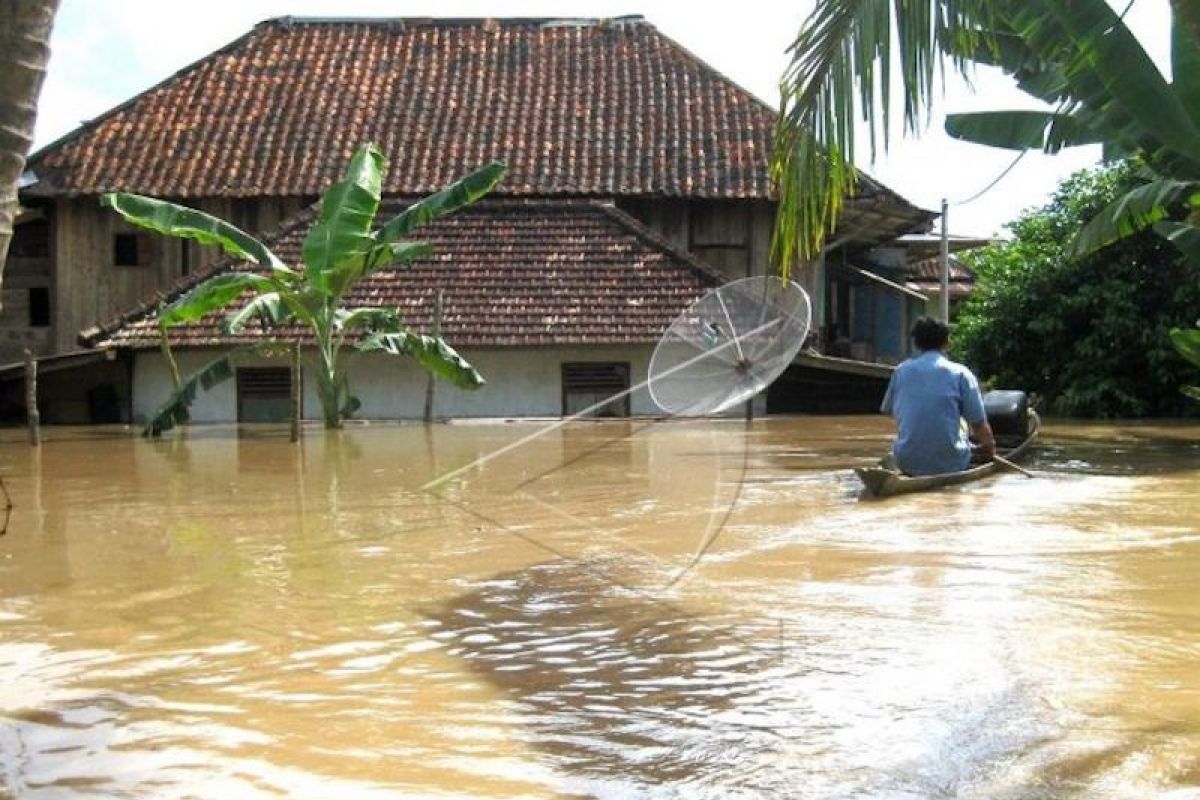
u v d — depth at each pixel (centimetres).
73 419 1908
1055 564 491
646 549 541
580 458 999
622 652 367
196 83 2227
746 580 468
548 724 301
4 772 273
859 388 1772
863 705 311
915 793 255
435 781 265
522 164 2055
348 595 450
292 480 862
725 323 593
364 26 2384
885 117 536
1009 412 1027
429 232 1939
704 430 1248
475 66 2288
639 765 273
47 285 2102
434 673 347
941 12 521
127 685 338
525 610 424
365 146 1463
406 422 1647
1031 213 1970
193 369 1780
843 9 542
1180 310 1750
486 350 1762
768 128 2109
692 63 2277
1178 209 1304
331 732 297
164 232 1402
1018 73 689
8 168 360
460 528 610
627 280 1841
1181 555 509
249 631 397
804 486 782
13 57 358
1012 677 333
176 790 262
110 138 2106
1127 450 1081
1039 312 1870
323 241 1380
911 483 733
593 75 2258
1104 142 671
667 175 2017
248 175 2025
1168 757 273
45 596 452
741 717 304
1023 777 262
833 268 2161
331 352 1474
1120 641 369
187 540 581
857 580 464
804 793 255
